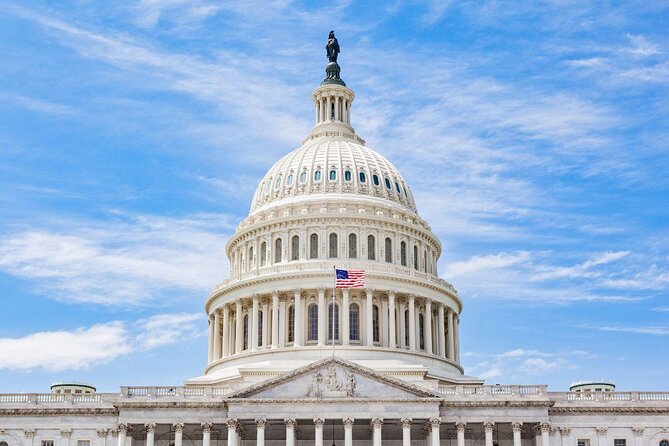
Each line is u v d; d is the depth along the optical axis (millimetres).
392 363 125188
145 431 113312
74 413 114125
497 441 115688
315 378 110438
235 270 145500
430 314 138125
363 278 121125
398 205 144875
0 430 113500
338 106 157375
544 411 111500
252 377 121875
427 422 109000
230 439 108438
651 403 114562
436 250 149625
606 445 113562
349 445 107750
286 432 110375
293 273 133500
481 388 113875
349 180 143875
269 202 145625
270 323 135125
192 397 111750
